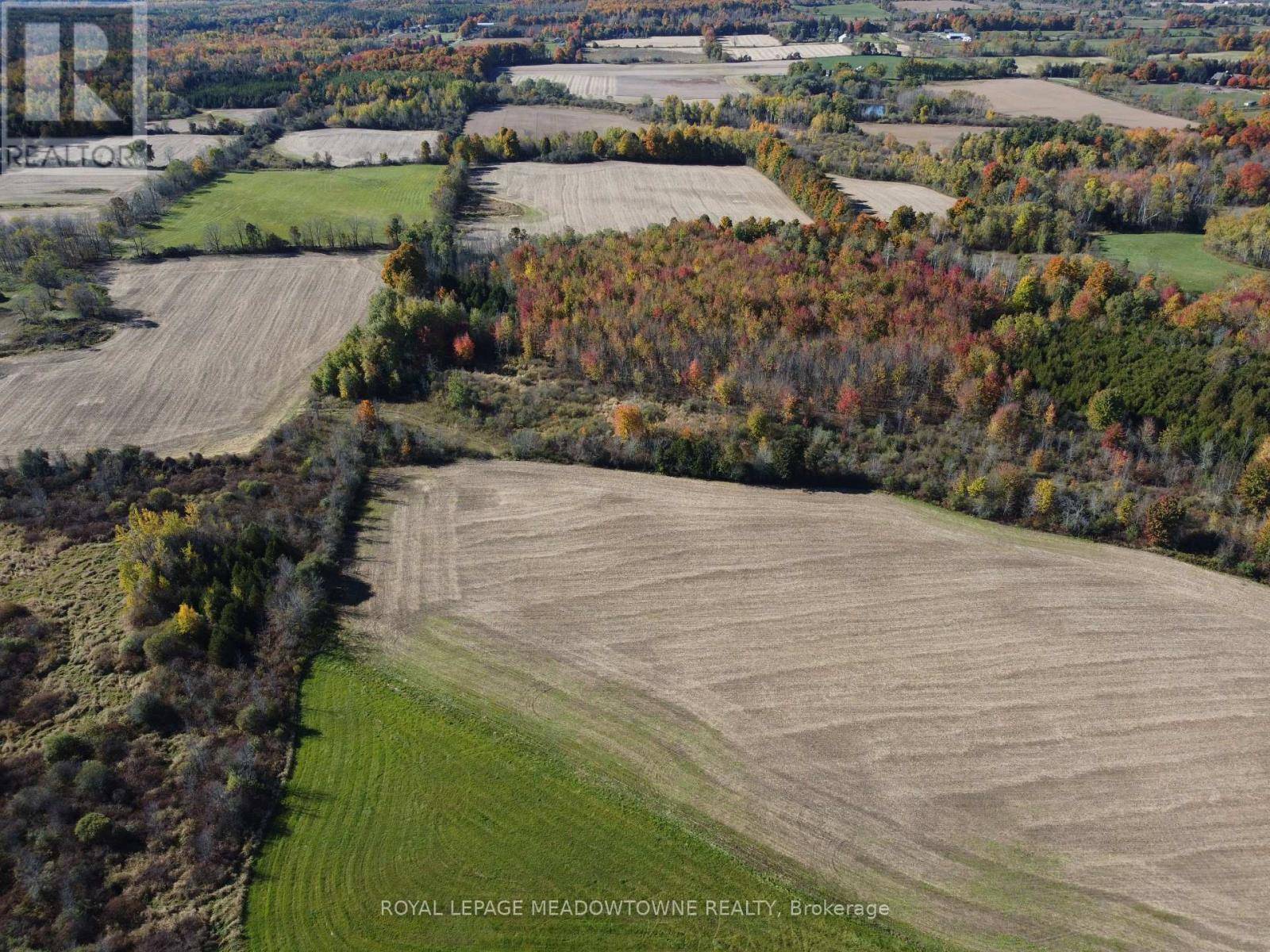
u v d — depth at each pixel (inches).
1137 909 1540.4
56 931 1462.8
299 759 1815.9
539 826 1675.7
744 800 1731.1
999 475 2652.6
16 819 1627.7
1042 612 2203.5
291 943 1471.5
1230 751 1829.5
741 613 2198.6
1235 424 2763.3
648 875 1588.3
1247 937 1496.1
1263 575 2345.0
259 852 1624.0
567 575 2335.1
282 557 2252.7
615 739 1862.7
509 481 2741.1
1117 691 1974.7
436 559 2396.7
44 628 2054.6
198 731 1843.0
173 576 2174.0
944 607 2220.7
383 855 1619.1
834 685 1990.7
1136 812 1706.4
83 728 1828.2
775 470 2716.5
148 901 1524.4
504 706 1942.7
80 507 2479.1
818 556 2404.0
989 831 1673.2
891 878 1589.6
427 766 1800.0
